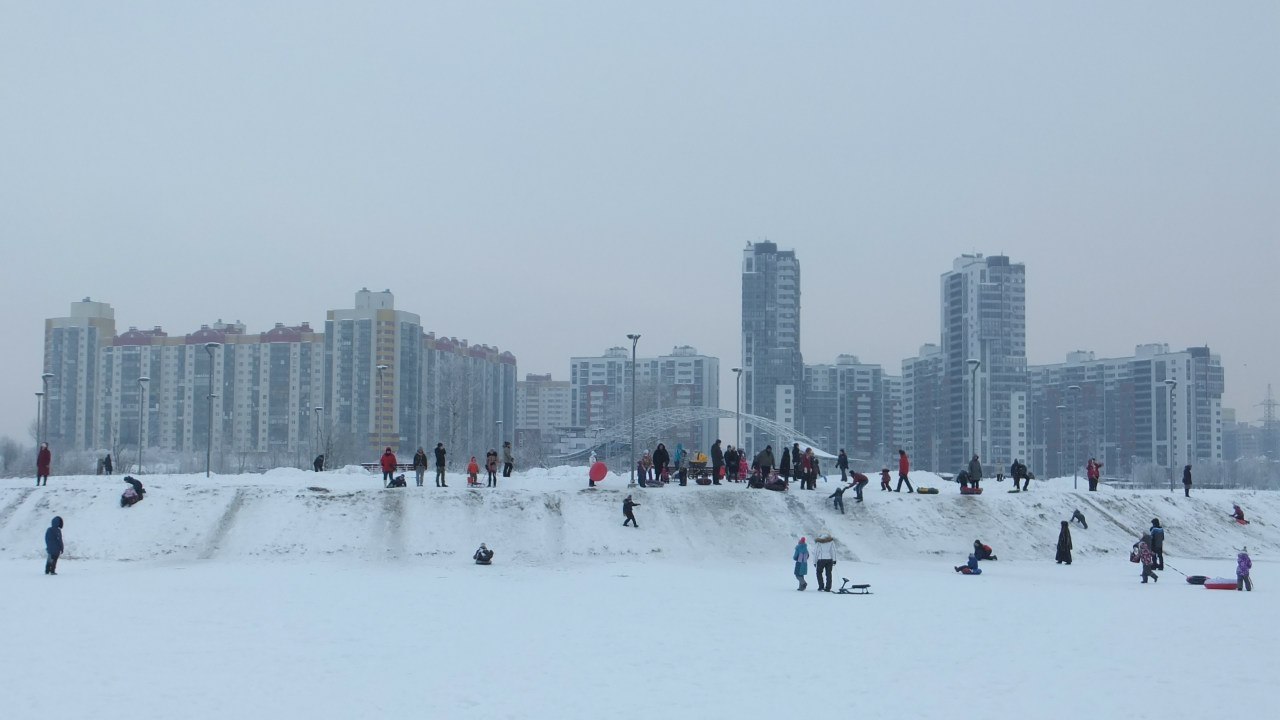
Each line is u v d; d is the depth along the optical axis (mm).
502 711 21828
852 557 53875
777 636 30766
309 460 161250
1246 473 166625
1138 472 166750
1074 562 55000
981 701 22891
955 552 56156
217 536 50969
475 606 36344
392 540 51625
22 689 23250
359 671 25531
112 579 42250
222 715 21297
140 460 88375
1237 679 25078
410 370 195375
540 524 54531
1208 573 50406
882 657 27672
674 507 57562
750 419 93812
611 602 37656
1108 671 25969
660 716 21547
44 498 53719
